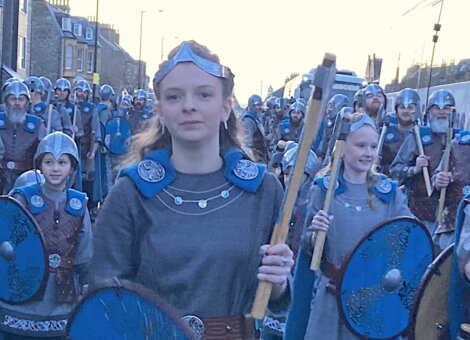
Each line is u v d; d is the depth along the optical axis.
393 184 4.81
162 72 2.75
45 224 4.84
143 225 2.74
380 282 4.56
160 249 2.68
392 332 4.59
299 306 4.79
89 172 13.33
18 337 4.82
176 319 2.48
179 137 2.73
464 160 6.77
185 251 2.67
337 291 4.54
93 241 2.77
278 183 2.85
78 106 13.33
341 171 4.82
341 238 4.66
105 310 2.54
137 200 2.75
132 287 2.52
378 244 4.54
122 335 2.52
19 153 8.69
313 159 6.12
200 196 2.75
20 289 4.78
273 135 17.25
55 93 13.60
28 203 4.85
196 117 2.71
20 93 8.62
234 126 2.93
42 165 4.89
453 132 8.22
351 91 27.11
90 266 2.78
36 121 8.82
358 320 4.56
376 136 4.75
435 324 3.25
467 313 3.12
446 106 8.27
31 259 4.77
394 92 17.34
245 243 2.71
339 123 4.70
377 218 4.70
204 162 2.79
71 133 12.45
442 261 3.19
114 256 2.73
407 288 4.60
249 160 2.87
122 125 14.32
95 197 13.52
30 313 4.79
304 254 4.79
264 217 2.77
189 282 2.66
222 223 2.72
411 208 8.10
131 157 2.94
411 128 8.55
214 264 2.67
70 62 62.94
